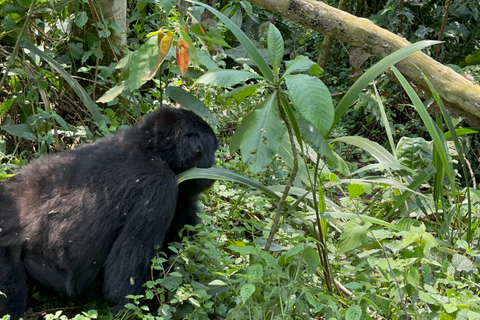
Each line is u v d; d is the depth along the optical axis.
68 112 6.16
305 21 5.45
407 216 5.08
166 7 4.91
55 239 3.86
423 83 5.24
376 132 7.88
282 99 3.50
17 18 5.33
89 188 3.88
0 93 5.70
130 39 6.87
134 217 3.81
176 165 4.14
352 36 5.36
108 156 4.00
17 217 3.90
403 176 5.22
